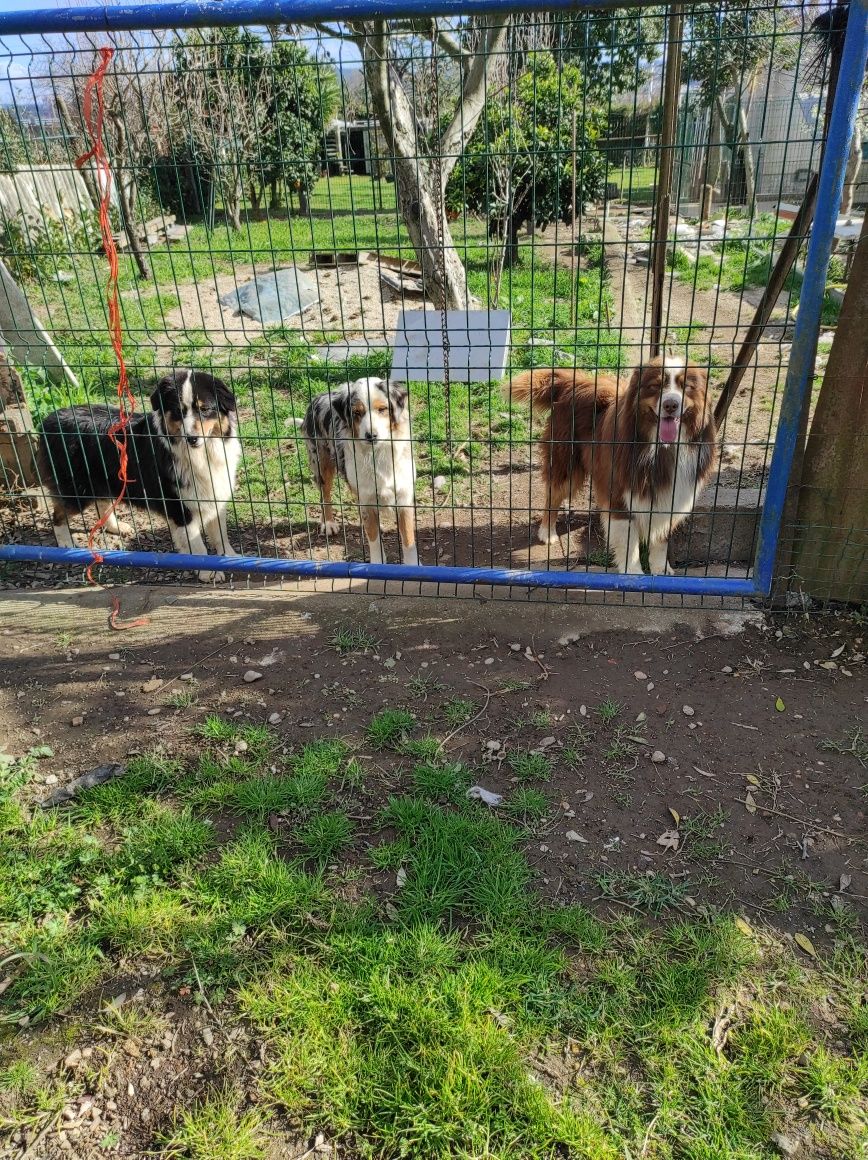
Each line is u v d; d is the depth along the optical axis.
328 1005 2.11
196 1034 2.09
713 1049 2.02
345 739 3.13
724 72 4.26
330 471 4.97
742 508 4.15
